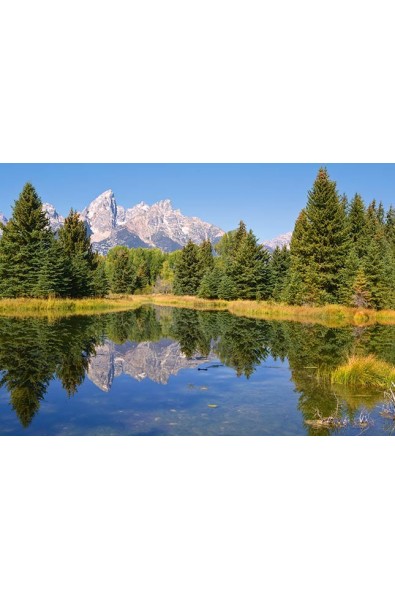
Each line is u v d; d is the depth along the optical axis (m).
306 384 10.61
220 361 13.80
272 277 50.53
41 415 7.95
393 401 8.66
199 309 40.56
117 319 27.12
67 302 32.72
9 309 28.45
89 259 46.41
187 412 8.33
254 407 8.66
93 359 13.37
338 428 7.43
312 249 36.84
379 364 11.16
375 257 36.12
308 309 32.62
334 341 18.16
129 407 8.58
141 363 13.28
